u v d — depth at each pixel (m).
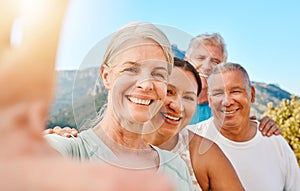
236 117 2.44
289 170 2.74
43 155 0.23
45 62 0.25
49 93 0.26
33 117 0.25
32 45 0.25
